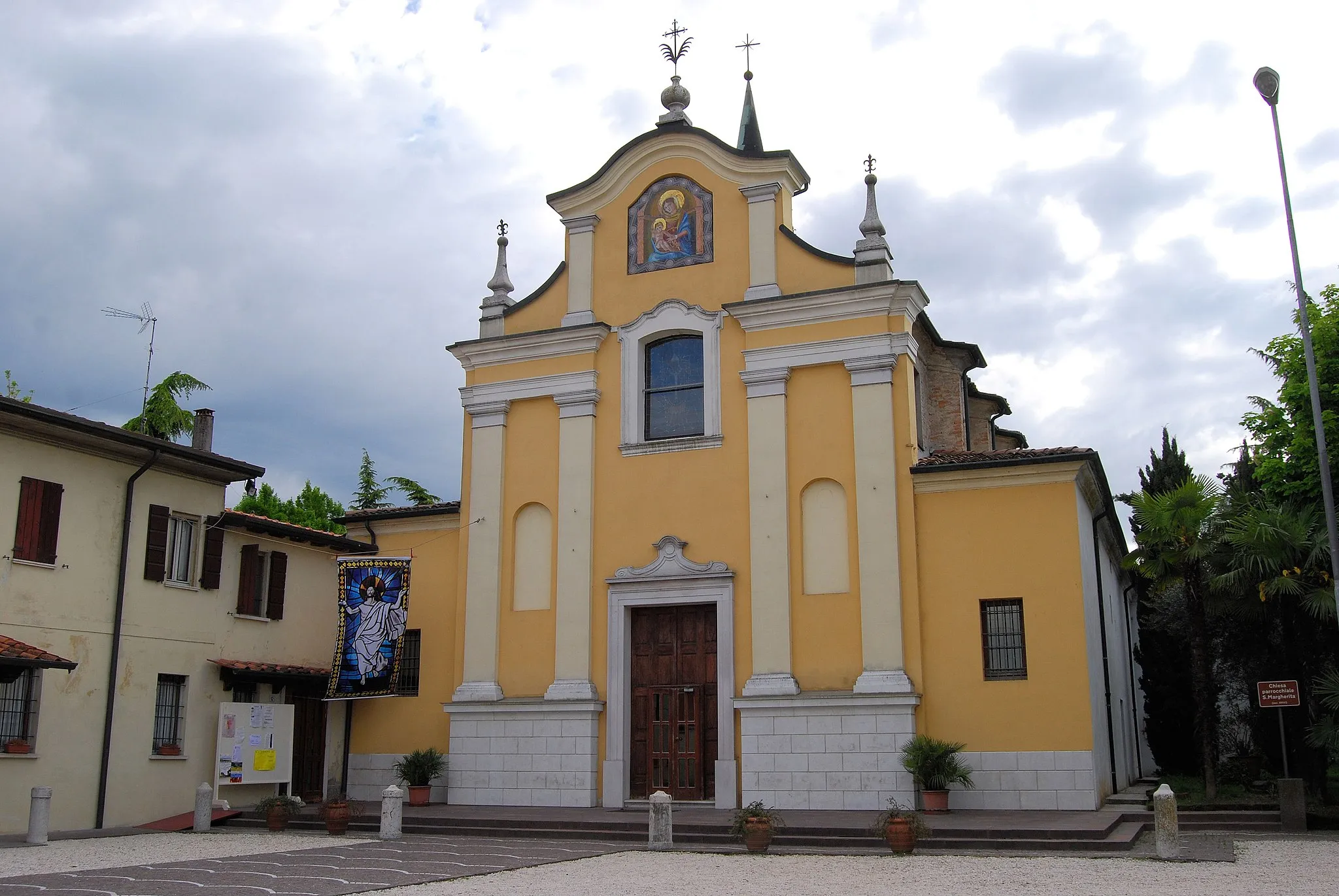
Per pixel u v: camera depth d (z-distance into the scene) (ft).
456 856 59.62
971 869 52.90
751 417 83.92
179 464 82.33
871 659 77.66
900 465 79.97
